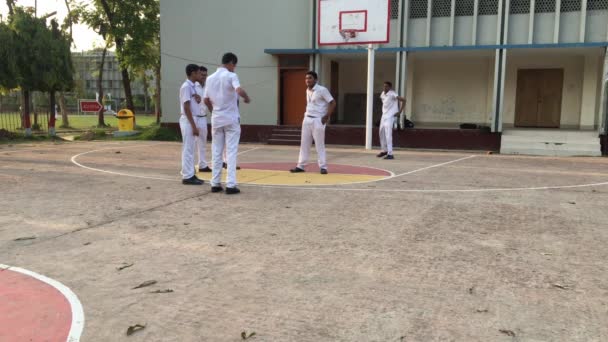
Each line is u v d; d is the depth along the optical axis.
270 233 5.17
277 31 18.84
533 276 3.95
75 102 64.44
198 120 9.32
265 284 3.80
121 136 20.84
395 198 6.99
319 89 9.20
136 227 5.41
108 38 25.78
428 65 20.41
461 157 13.52
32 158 12.12
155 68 31.72
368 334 3.02
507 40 16.16
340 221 5.66
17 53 18.52
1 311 3.36
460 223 5.58
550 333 3.03
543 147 15.27
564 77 18.95
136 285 3.80
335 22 14.29
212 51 19.70
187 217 5.86
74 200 6.82
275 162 11.69
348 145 17.81
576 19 15.61
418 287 3.73
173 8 19.98
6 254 4.52
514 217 5.88
